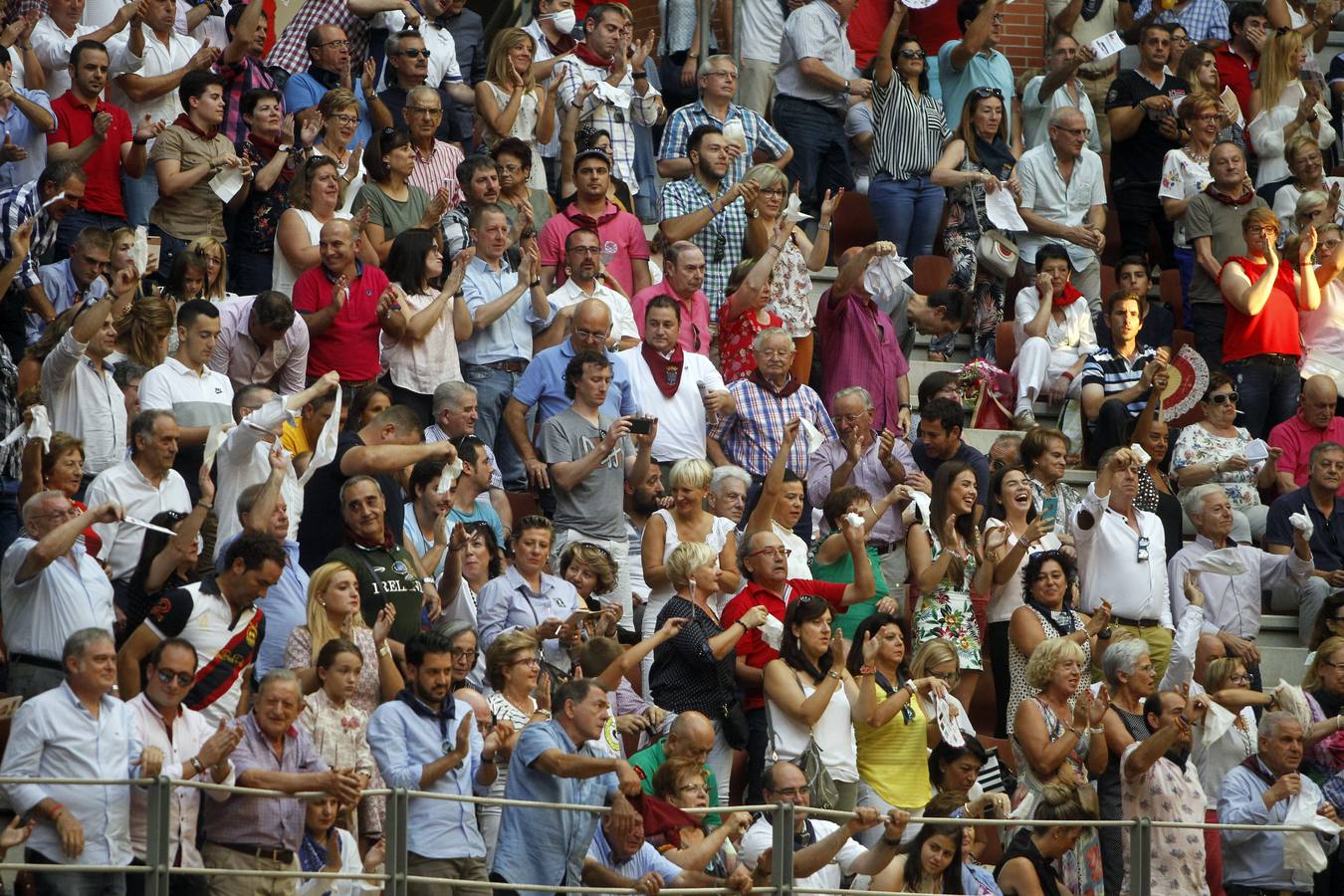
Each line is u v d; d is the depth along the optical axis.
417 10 55.81
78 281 41.19
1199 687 39.00
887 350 46.91
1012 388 48.84
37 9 49.44
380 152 46.94
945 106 56.59
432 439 40.16
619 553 39.78
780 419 43.34
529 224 46.94
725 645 35.16
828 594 38.28
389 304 41.84
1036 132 56.91
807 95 54.81
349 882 27.86
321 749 29.55
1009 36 62.88
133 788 26.98
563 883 29.20
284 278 44.22
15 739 27.73
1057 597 39.44
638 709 35.38
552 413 42.00
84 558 31.70
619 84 53.09
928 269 51.88
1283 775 35.88
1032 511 42.72
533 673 32.69
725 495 40.00
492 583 35.94
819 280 52.62
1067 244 52.69
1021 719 35.50
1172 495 45.31
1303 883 34.25
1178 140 54.84
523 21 65.44
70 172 42.06
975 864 32.09
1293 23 62.19
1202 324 51.81
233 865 27.16
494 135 51.19
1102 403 47.56
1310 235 50.94
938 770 35.97
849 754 34.88
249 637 30.67
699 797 30.81
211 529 34.06
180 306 39.09
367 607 32.94
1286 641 44.34
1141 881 32.94
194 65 45.97
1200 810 35.38
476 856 29.17
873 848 31.23
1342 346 51.06
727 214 48.75
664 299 42.88
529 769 29.88
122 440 37.59
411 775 29.38
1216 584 43.34
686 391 43.00
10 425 36.53
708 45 60.66
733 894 29.89
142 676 30.09
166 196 45.06
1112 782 35.44
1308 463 48.12
